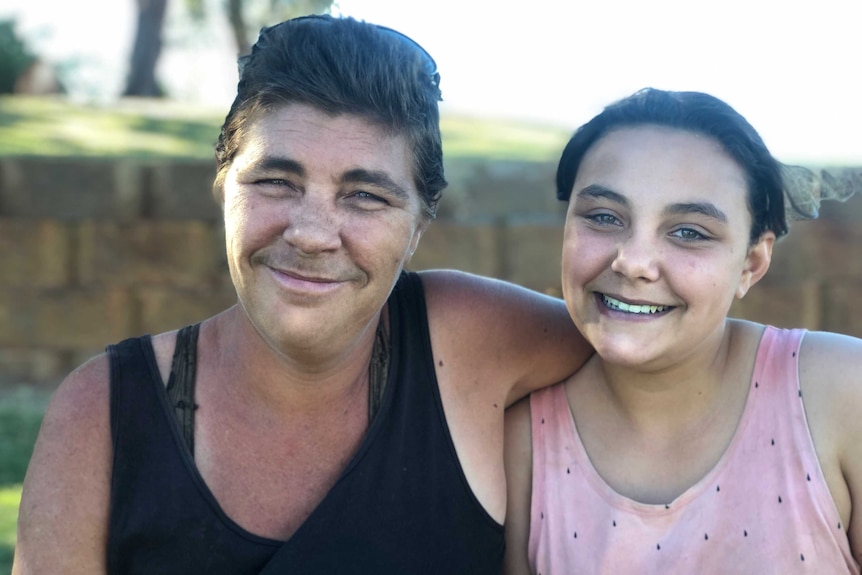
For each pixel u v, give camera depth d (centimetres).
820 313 666
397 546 180
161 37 1516
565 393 203
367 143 166
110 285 702
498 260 684
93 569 176
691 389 188
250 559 175
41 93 1520
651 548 183
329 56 166
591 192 182
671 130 180
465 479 187
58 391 183
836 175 205
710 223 177
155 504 174
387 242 169
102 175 700
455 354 194
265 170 167
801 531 177
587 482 192
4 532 397
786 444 182
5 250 696
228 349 184
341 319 170
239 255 169
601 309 184
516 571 200
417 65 173
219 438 181
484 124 1098
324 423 183
